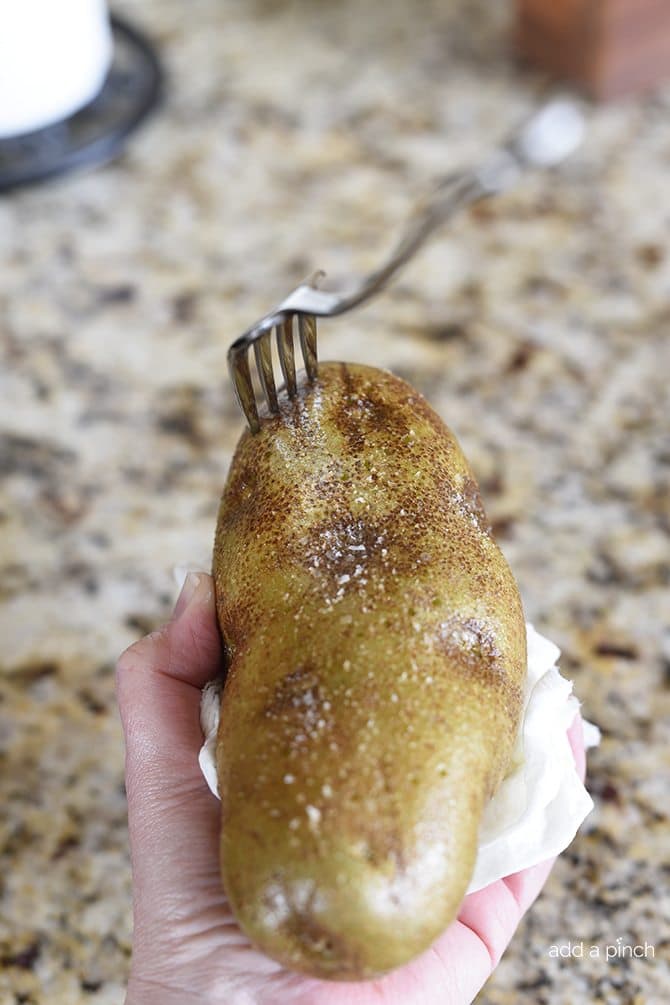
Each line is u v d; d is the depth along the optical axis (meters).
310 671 0.30
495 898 0.37
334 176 0.75
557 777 0.34
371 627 0.31
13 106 0.70
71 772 0.46
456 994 0.35
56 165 0.73
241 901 0.29
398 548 0.32
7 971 0.40
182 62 0.86
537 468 0.56
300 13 0.92
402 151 0.77
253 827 0.29
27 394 0.61
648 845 0.43
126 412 0.60
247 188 0.75
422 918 0.28
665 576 0.51
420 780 0.29
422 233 0.56
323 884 0.28
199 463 0.57
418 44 0.87
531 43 0.83
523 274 0.67
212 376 0.62
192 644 0.36
